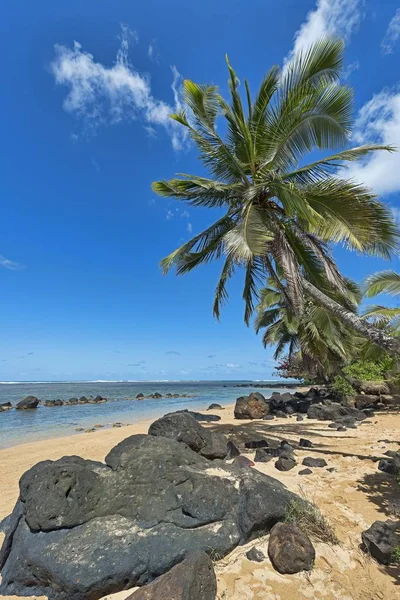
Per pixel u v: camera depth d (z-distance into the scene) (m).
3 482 7.70
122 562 3.67
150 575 3.67
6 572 3.93
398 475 6.42
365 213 8.63
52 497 4.16
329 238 9.20
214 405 25.55
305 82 8.63
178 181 10.80
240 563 3.89
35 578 3.74
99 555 3.73
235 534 4.22
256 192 9.11
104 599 3.47
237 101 9.69
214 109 10.16
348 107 8.07
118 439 12.70
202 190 10.78
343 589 3.53
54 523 4.04
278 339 32.81
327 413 15.55
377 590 3.50
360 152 8.38
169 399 43.00
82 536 3.96
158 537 4.00
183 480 4.73
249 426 13.91
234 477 5.10
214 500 4.49
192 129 10.46
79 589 3.46
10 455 10.59
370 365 21.23
